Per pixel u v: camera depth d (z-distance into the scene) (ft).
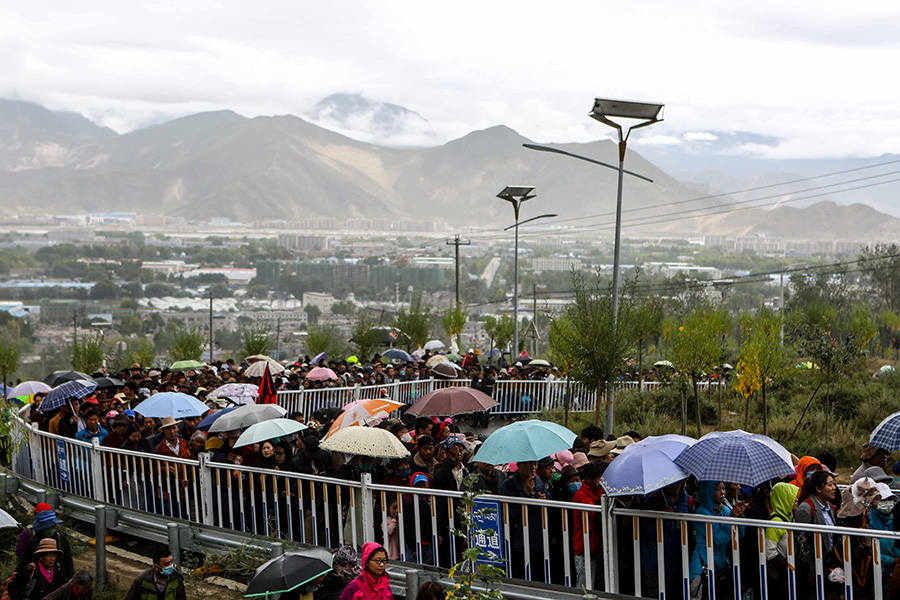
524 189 105.09
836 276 209.97
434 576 25.46
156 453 35.01
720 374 74.28
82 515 36.37
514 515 25.03
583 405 77.97
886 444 28.63
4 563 32.63
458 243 158.71
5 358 98.63
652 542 22.44
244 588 28.76
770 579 22.70
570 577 24.44
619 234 59.00
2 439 43.42
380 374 73.31
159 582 24.99
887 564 22.43
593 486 24.98
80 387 40.73
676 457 22.75
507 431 26.07
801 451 54.29
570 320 60.08
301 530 29.07
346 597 22.71
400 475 29.43
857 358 65.72
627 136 58.80
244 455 34.06
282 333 559.79
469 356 94.99
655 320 81.51
